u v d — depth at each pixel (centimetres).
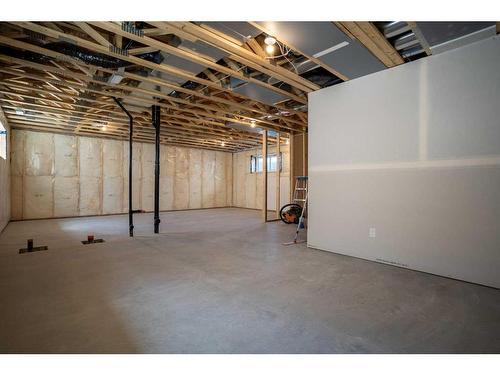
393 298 236
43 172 749
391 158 328
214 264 335
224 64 346
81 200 808
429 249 299
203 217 805
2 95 464
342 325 191
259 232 559
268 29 249
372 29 249
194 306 220
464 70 275
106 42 273
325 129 398
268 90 403
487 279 262
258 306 221
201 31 252
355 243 365
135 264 335
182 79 370
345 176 375
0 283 269
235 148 1080
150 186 947
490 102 261
